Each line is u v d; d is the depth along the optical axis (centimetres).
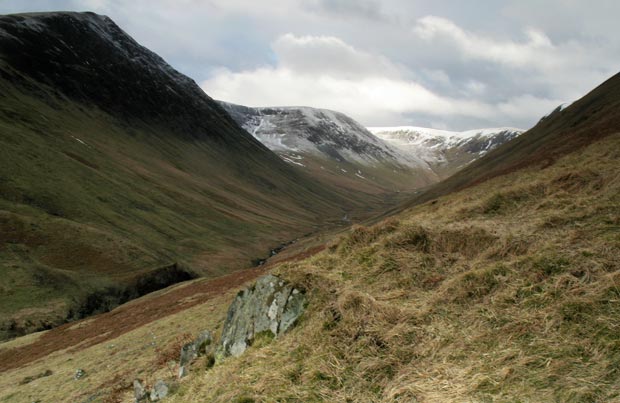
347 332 897
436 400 653
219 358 1188
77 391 2134
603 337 662
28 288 6412
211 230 12581
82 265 7544
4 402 2431
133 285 7512
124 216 10556
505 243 1083
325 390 764
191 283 6238
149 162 15962
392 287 1055
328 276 1132
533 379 630
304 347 909
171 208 12700
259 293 1198
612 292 753
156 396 1183
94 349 3206
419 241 1242
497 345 739
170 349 2034
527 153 7275
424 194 11694
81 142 13438
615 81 7388
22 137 10875
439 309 901
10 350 4525
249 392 837
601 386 573
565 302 769
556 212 1236
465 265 1078
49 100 15325
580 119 6812
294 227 16375
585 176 1523
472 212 1543
